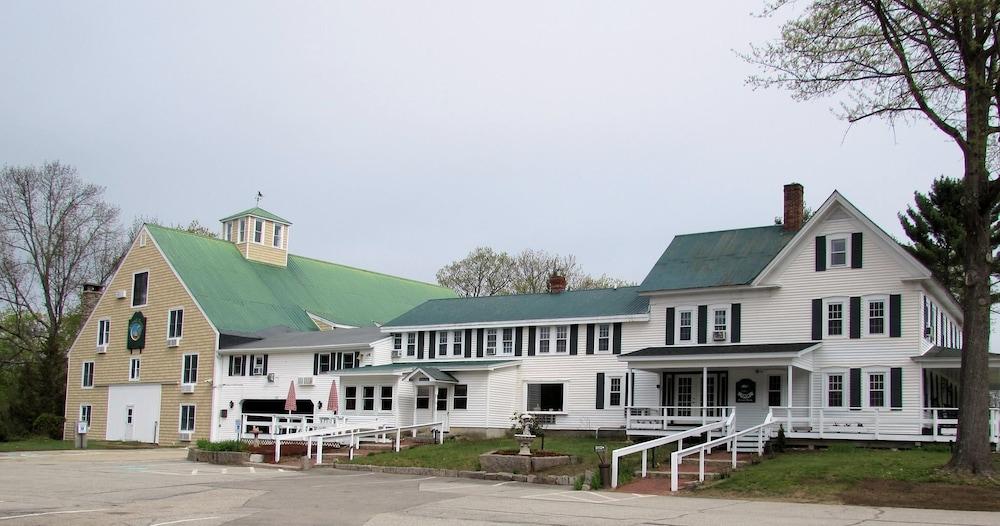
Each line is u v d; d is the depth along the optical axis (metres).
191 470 30.61
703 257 41.94
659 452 33.09
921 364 33.91
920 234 51.41
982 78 24.44
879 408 34.62
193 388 51.81
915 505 21.64
